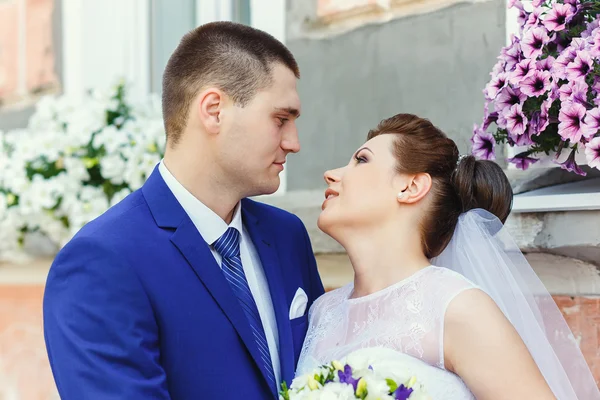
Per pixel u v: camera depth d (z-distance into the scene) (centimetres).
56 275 179
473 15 251
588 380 191
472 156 201
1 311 350
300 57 297
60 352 172
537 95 186
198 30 198
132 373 167
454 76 256
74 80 375
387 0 274
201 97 188
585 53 179
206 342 178
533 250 213
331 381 158
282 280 207
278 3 303
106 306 171
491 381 165
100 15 373
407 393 150
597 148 176
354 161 201
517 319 186
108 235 178
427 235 193
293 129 198
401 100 270
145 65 367
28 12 388
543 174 229
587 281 212
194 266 182
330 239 272
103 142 297
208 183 192
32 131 327
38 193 299
